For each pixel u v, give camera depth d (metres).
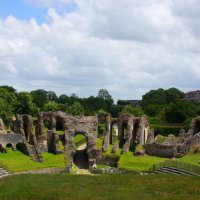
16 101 192.00
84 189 71.50
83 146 163.88
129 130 139.75
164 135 191.00
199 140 121.44
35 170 107.38
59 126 168.00
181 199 61.19
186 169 91.62
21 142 124.38
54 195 67.06
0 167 100.69
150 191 67.88
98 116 148.75
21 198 66.25
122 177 82.81
